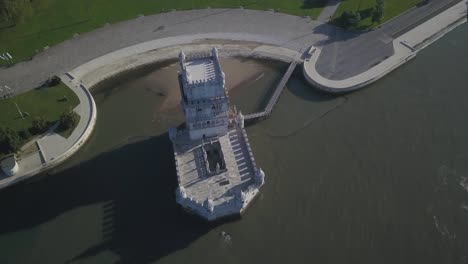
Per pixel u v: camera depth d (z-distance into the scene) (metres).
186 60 97.12
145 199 97.50
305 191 99.25
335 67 126.12
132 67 128.25
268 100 119.81
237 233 92.12
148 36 136.88
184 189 91.62
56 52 132.25
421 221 93.25
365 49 131.50
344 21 138.50
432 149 106.50
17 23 140.75
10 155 102.81
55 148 106.44
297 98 120.88
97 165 104.81
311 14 144.00
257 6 146.88
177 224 93.19
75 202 97.50
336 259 87.94
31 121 112.19
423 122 112.69
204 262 88.00
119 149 108.38
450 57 130.50
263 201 97.56
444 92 120.12
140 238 91.25
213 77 92.44
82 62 129.25
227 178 96.38
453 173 101.56
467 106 116.19
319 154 106.75
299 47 133.00
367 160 104.88
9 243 91.31
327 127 113.12
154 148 108.12
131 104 119.56
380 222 93.31
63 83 122.75
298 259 88.06
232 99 120.12
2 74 126.00
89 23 141.38
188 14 144.25
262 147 108.62
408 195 97.81
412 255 88.06
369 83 122.50
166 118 115.69
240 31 138.25
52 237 91.94
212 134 103.75
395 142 108.38
